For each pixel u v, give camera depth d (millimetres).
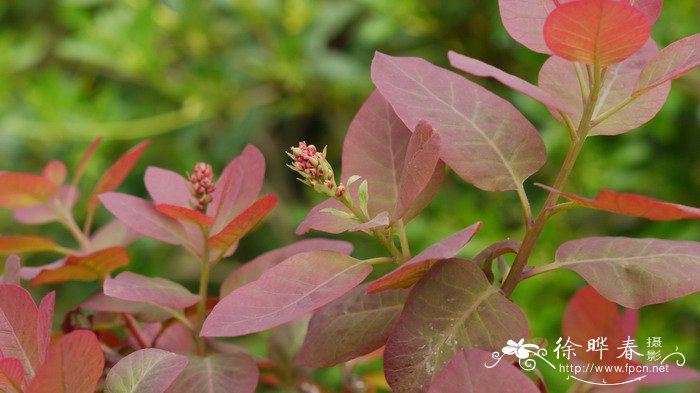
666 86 691
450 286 654
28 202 787
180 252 1669
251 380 682
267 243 1728
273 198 678
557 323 1272
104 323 745
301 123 1858
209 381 682
